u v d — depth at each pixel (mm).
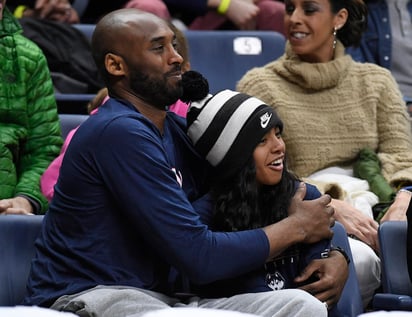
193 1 12984
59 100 10445
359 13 10023
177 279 6977
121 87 6898
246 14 12977
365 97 9750
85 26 11484
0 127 8641
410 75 12211
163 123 7016
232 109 6914
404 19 12297
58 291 6457
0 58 8734
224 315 3832
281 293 6387
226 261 6477
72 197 6566
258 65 12102
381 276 8062
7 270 7078
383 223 7848
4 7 8844
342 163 9633
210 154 6945
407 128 9852
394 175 9523
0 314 3809
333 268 6840
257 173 6926
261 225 6914
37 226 7191
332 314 7000
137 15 6891
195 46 12008
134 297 6254
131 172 6441
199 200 7031
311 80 9586
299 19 9703
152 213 6398
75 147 6598
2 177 8492
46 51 11055
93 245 6508
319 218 6824
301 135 9500
